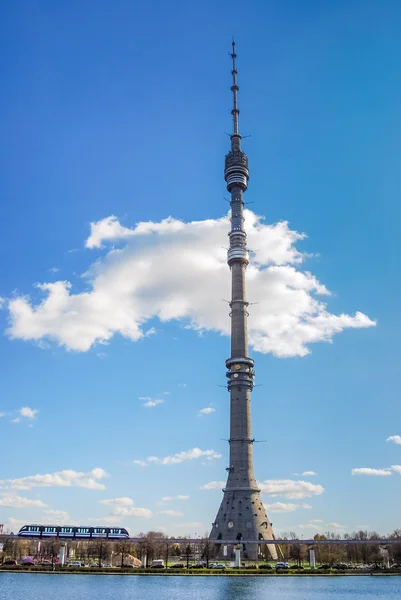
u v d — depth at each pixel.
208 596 111.31
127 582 136.00
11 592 112.75
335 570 172.38
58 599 102.31
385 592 122.06
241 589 124.94
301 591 123.06
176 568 167.25
